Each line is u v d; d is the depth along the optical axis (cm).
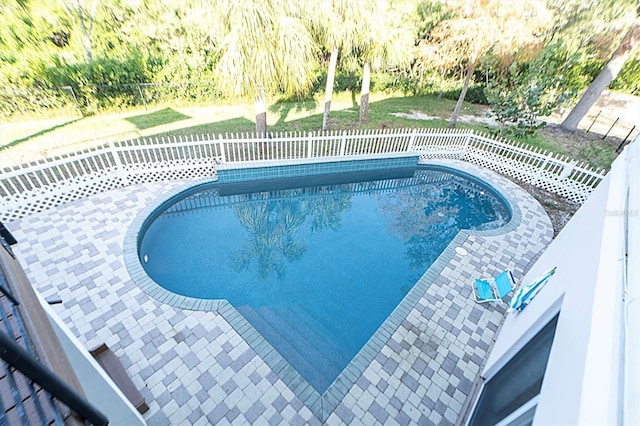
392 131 1311
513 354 338
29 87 1109
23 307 146
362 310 598
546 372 214
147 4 1603
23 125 1092
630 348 118
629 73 1717
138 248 638
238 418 368
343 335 542
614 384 113
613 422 100
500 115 1188
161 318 474
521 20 1164
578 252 298
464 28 1227
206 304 500
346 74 1873
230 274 656
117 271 548
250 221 846
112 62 1275
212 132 1181
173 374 404
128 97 1327
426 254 775
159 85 1377
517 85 1238
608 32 1448
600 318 147
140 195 776
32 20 1431
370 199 1023
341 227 866
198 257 694
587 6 1503
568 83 1523
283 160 955
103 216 686
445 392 412
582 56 1500
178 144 816
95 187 755
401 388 412
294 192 1016
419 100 2020
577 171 919
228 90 966
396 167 1110
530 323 322
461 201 1030
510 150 1055
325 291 637
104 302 492
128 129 1152
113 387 271
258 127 1082
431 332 492
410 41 1456
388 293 644
